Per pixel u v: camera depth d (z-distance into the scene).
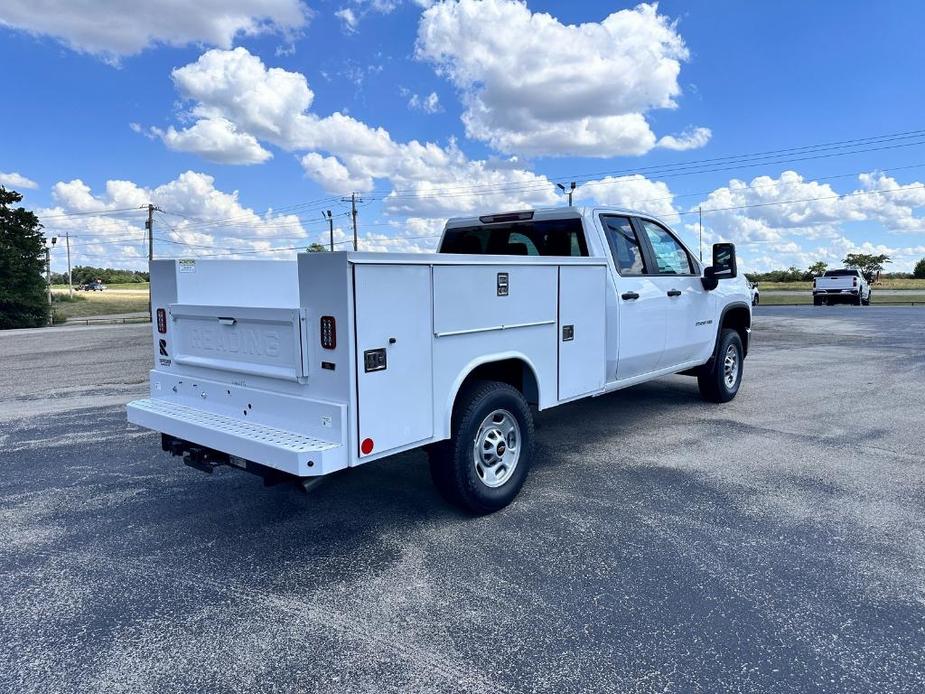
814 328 17.97
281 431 3.61
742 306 7.71
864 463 5.32
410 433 3.66
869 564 3.52
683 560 3.59
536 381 4.57
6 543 3.95
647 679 2.57
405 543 3.86
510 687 2.52
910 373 9.84
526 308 4.40
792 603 3.12
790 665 2.64
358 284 3.30
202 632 2.94
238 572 3.53
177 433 3.94
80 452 5.98
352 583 3.38
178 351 4.36
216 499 4.69
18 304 43.22
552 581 3.37
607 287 5.38
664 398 8.06
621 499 4.54
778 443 5.93
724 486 4.79
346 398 3.33
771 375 9.73
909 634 2.85
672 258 6.48
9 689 2.53
